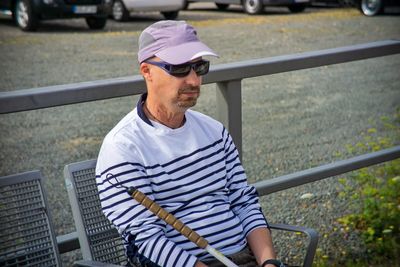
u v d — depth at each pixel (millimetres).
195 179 3598
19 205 3629
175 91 3473
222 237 3613
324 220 6758
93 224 3721
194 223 3562
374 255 5852
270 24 22625
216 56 3488
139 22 23281
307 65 5199
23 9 20000
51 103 3893
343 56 5469
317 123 10625
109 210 3434
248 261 3676
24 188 3658
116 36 19562
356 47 5613
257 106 11703
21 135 9781
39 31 20344
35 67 14641
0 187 3566
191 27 3576
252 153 9109
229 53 16812
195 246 3537
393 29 21094
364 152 9195
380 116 11062
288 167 8586
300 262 5910
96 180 3553
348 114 11188
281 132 10125
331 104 11875
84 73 14008
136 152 3471
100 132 10008
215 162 3691
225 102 4812
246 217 3787
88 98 4043
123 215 3402
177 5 23547
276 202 7305
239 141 4902
